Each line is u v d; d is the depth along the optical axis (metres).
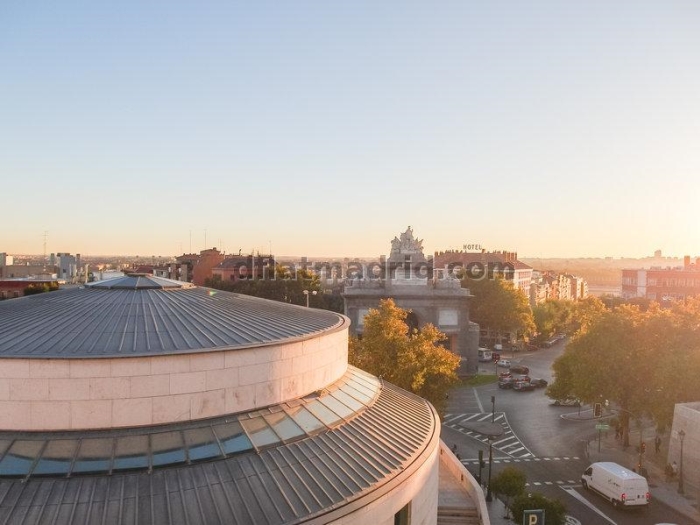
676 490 45.50
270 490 18.98
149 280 30.31
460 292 99.06
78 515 16.80
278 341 22.80
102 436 19.19
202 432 20.25
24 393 18.97
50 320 23.52
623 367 54.75
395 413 27.98
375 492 20.34
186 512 17.50
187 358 20.22
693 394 49.31
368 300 99.88
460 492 35.75
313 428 22.75
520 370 95.69
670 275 162.38
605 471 43.47
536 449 56.78
